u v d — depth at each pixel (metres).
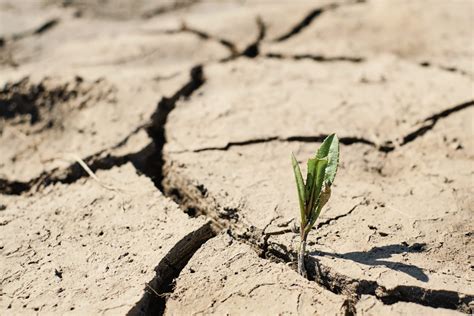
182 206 0.63
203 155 0.65
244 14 0.90
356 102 0.71
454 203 0.59
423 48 0.79
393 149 0.66
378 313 0.52
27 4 1.04
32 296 0.54
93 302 0.54
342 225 0.58
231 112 0.70
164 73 0.76
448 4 0.87
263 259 0.56
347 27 0.85
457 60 0.76
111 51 0.83
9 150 0.69
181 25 0.89
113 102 0.72
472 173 0.62
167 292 0.55
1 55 0.85
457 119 0.68
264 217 0.59
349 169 0.64
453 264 0.54
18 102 0.73
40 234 0.59
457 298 0.52
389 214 0.58
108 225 0.59
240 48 0.83
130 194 0.62
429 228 0.57
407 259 0.55
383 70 0.76
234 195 0.61
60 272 0.56
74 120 0.71
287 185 0.62
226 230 0.58
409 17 0.85
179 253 0.57
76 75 0.75
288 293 0.53
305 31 0.85
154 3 1.06
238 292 0.54
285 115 0.69
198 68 0.79
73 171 0.66
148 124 0.70
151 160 0.68
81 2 1.06
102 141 0.68
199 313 0.53
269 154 0.65
